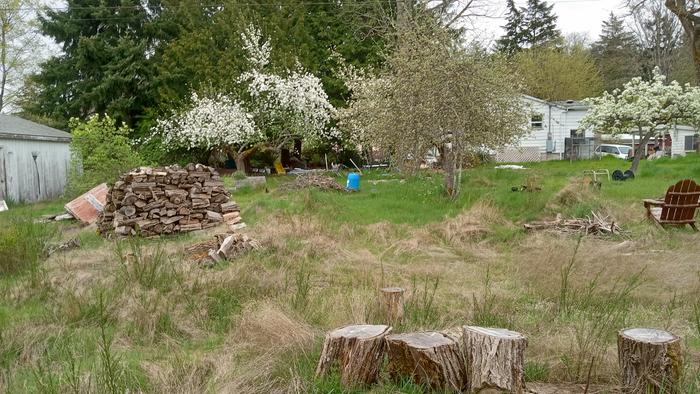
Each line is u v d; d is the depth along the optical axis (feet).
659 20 121.70
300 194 43.80
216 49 80.64
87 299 18.35
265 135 73.87
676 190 31.17
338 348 12.12
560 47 142.00
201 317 17.30
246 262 23.63
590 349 13.26
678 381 10.97
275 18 82.69
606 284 20.16
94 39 86.38
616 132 58.70
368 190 52.01
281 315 15.38
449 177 43.98
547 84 127.03
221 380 12.25
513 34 155.94
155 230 33.81
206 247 27.73
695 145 108.17
